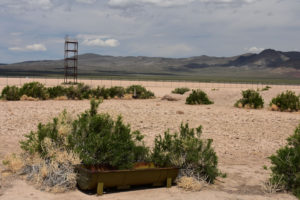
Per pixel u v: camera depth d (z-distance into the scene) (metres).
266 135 16.62
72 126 9.11
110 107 24.64
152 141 13.36
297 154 8.92
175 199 7.54
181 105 29.91
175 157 8.86
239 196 8.02
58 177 7.86
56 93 33.53
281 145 14.48
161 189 8.27
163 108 25.83
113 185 7.79
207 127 17.92
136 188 8.27
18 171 8.77
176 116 21.22
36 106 24.17
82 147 8.27
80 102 29.86
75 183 7.90
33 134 9.27
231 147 13.53
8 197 7.09
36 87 31.84
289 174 8.80
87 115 9.48
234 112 24.95
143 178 8.06
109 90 37.38
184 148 9.06
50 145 8.64
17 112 20.30
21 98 30.23
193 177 8.74
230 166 10.70
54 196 7.34
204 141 9.45
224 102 33.09
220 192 8.26
